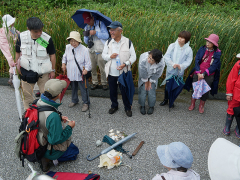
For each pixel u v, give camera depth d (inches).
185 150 64.9
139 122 146.9
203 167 109.8
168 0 329.7
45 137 91.5
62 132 92.6
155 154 117.3
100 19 159.8
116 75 142.3
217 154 62.3
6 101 167.3
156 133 135.6
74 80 150.3
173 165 65.6
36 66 128.6
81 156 114.5
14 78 129.2
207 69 145.3
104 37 161.6
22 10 273.6
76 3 313.0
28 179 66.6
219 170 59.7
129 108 152.9
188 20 209.6
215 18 218.8
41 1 297.6
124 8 282.2
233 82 123.9
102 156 110.3
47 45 127.4
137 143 125.9
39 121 87.3
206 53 147.5
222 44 196.1
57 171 104.7
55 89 87.0
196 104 175.2
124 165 109.0
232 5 328.5
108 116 153.1
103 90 187.8
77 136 130.3
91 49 171.9
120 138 128.8
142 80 148.9
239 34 193.5
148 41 193.6
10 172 103.3
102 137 130.4
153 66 139.6
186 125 145.4
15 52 126.3
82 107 163.6
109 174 103.6
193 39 192.7
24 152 91.4
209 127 144.3
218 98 183.3
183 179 65.3
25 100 141.3
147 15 244.8
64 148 98.3
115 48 137.9
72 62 146.3
